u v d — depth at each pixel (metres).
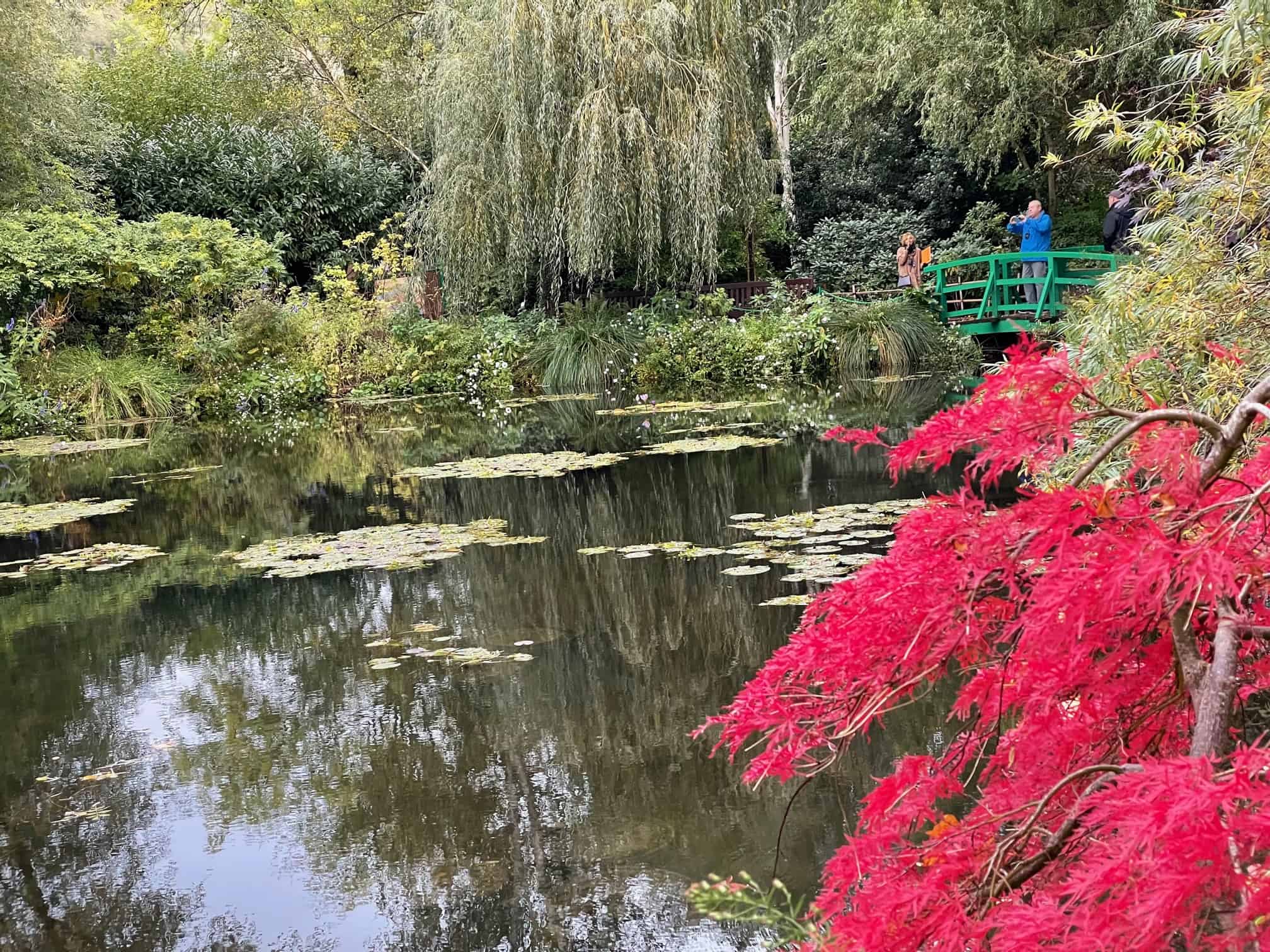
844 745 1.54
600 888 2.71
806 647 1.43
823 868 2.66
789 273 20.50
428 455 10.55
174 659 4.80
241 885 2.88
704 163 14.91
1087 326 4.34
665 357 15.62
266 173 19.77
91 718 4.18
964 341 15.38
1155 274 3.98
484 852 2.94
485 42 15.15
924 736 3.31
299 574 6.06
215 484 9.54
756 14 15.91
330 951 2.55
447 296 17.28
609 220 14.98
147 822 3.29
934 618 1.31
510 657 4.51
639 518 6.99
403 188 21.44
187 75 23.98
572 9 14.91
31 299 15.52
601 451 9.88
